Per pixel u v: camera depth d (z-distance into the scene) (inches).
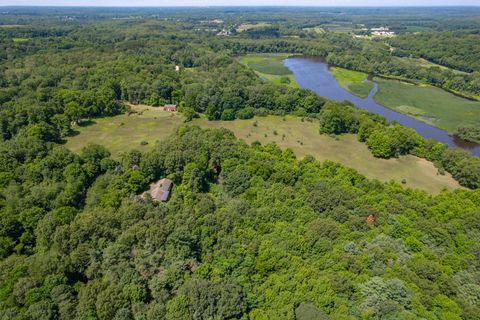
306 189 3312.0
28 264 2242.9
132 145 4881.9
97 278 2226.9
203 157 3764.8
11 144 4023.1
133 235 2428.6
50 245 2539.4
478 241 2546.8
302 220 2834.6
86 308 1958.7
